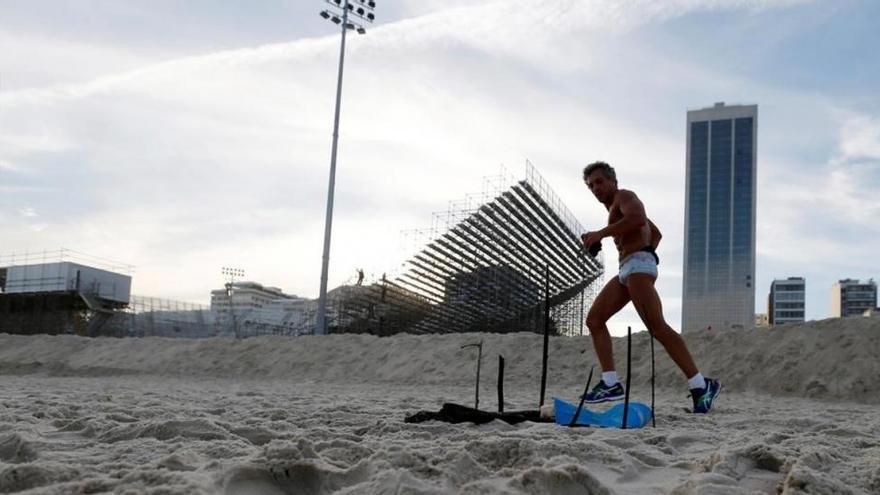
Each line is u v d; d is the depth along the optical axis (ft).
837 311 465.88
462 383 45.09
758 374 39.04
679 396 36.94
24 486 7.68
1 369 60.39
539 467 7.97
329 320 120.98
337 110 81.05
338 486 7.95
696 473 8.79
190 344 61.72
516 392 38.42
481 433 12.28
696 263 558.97
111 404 17.48
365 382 48.08
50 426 12.80
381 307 112.78
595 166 17.24
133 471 7.75
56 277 125.90
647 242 16.83
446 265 112.68
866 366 36.91
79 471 8.02
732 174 560.61
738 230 552.41
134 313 119.85
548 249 121.29
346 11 82.79
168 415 14.23
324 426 13.44
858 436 13.30
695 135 575.79
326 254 77.56
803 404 32.12
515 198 104.88
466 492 7.29
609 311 16.69
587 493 7.56
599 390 15.99
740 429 14.51
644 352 43.96
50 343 66.28
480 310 112.16
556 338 49.21
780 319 517.14
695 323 550.36
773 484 8.26
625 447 10.86
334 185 79.82
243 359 56.65
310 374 52.06
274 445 8.57
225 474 7.68
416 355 51.34
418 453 8.75
